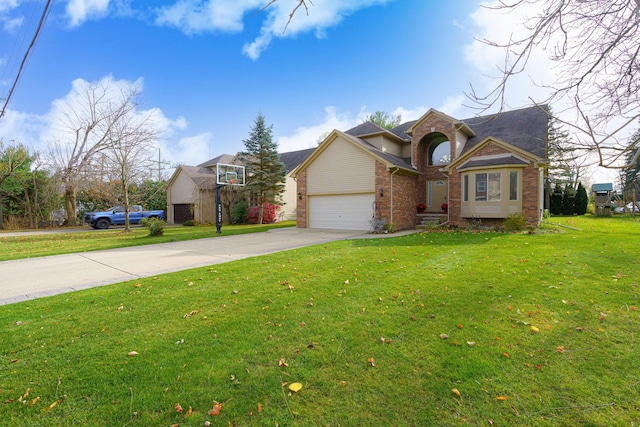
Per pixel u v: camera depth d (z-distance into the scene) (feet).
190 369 9.62
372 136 58.44
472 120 58.95
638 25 8.52
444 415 7.62
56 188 76.54
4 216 76.89
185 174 90.63
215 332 12.16
